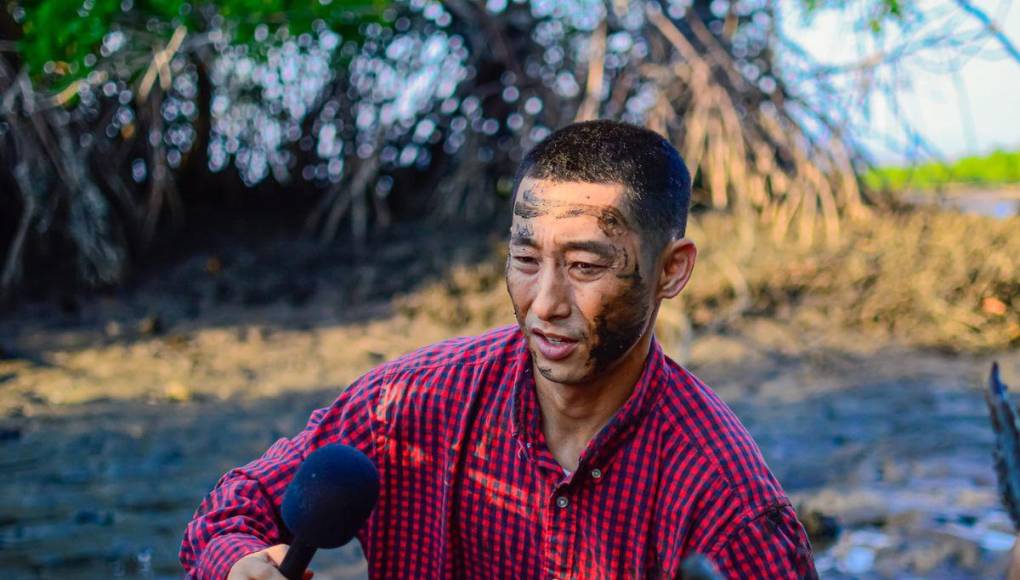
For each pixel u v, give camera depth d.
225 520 2.04
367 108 8.23
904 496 4.11
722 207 8.11
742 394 5.40
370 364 5.84
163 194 8.08
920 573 3.47
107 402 5.15
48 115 7.09
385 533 2.13
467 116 8.36
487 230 8.08
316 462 1.80
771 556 1.84
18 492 4.07
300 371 5.71
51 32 6.48
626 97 8.27
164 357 5.90
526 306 1.92
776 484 1.91
